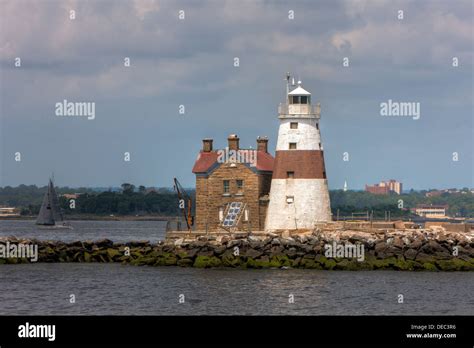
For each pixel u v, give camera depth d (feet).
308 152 439.63
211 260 407.23
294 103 440.86
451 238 408.67
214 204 450.71
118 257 432.66
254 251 407.85
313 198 438.81
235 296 333.01
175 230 464.65
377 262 397.80
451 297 330.95
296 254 406.21
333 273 385.91
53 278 376.07
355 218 496.64
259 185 448.24
